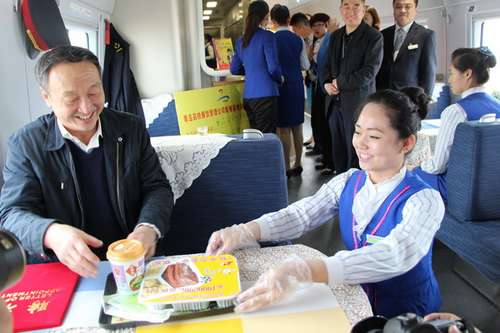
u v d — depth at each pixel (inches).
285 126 187.8
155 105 143.7
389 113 51.3
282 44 180.7
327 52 167.0
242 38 164.7
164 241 79.1
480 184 89.6
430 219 49.4
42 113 83.8
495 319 87.2
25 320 39.8
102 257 65.1
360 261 44.9
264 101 165.6
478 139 87.5
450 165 96.8
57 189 61.0
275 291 40.7
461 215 93.4
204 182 77.7
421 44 155.1
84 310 41.7
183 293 40.9
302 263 43.3
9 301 42.8
